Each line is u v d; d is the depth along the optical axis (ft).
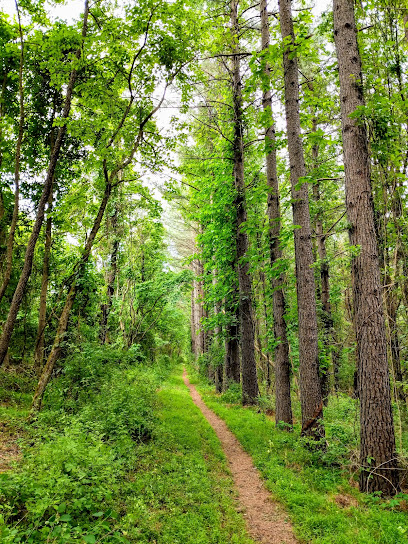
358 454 18.63
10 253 30.53
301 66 38.70
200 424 30.40
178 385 60.80
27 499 11.08
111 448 18.80
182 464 20.22
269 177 30.96
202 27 29.53
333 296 41.57
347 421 25.91
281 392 28.89
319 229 44.65
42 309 36.76
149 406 29.81
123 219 51.47
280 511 15.88
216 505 15.97
